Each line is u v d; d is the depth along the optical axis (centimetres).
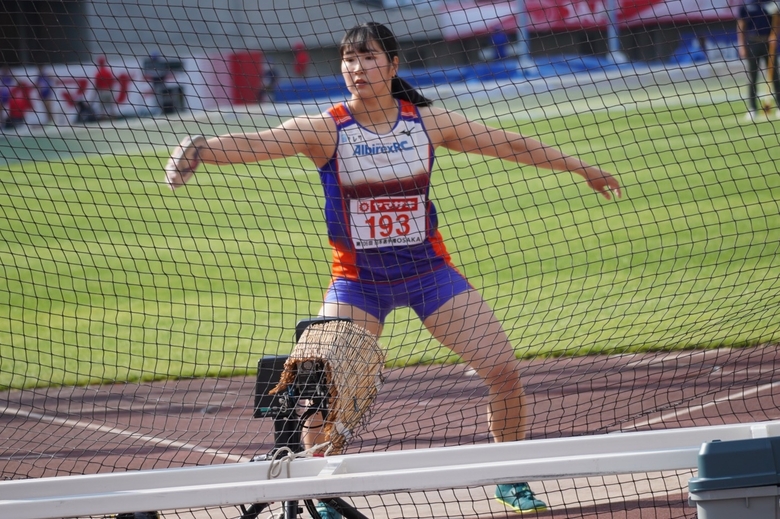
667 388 1655
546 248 3481
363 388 1132
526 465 932
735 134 6188
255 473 1029
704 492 888
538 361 2019
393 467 1029
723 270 2672
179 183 1287
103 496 949
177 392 1978
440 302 1310
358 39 1266
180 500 943
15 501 954
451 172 6044
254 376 2075
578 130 7150
